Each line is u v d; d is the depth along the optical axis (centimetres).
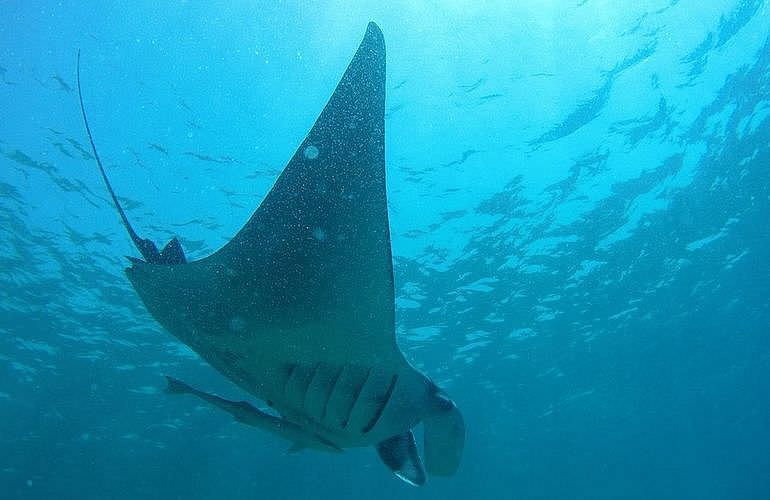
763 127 1134
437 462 324
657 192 1216
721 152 1159
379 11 796
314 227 244
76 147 913
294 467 2077
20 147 915
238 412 290
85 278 1191
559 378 1984
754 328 2045
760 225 1436
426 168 1020
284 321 264
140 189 977
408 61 860
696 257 1508
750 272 1666
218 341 282
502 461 2569
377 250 245
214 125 893
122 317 1310
